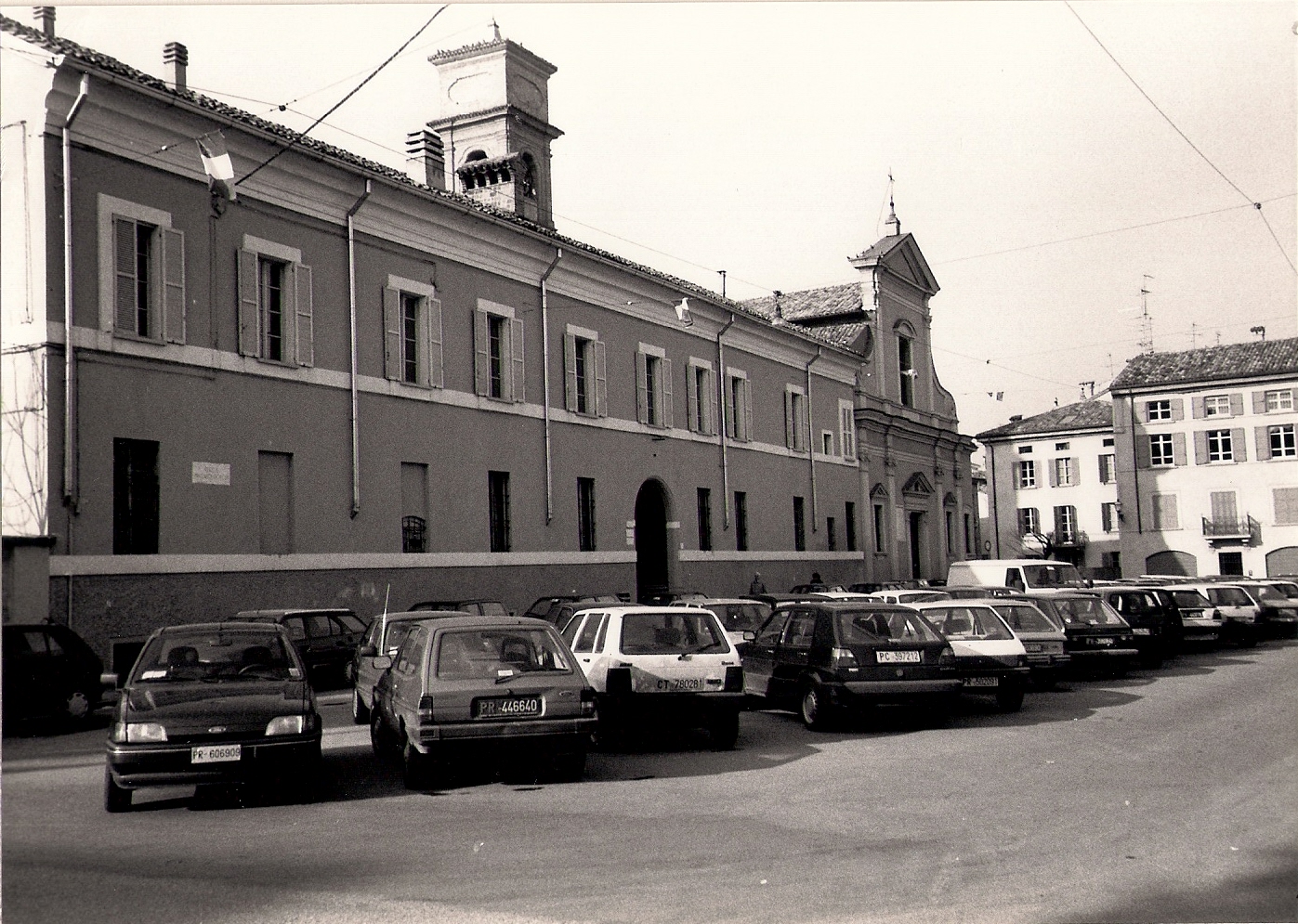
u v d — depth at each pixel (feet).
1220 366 190.19
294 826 27.86
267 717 30.17
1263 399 184.44
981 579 93.45
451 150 115.44
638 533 107.34
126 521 58.39
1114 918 20.45
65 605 54.29
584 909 20.98
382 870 23.67
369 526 73.72
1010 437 230.48
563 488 93.91
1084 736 42.57
